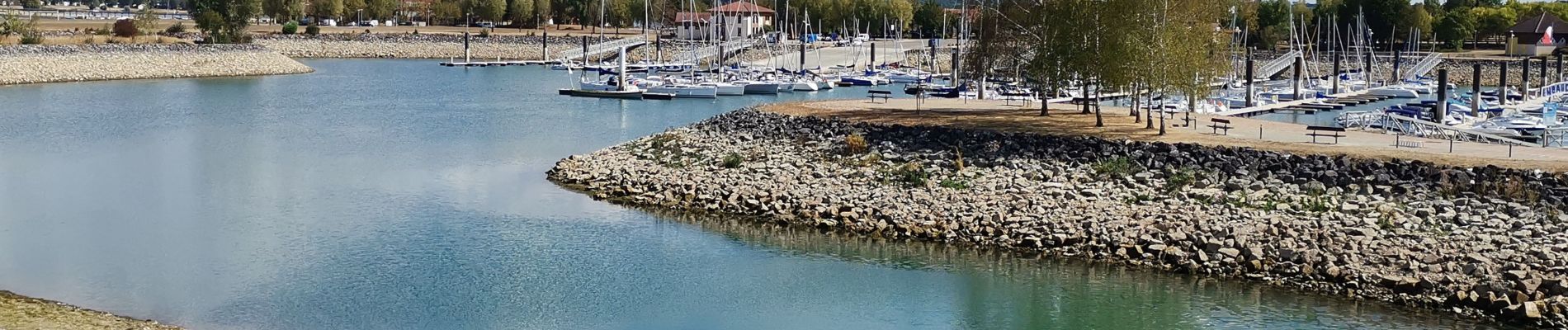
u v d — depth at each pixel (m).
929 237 46.66
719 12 170.50
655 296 39.94
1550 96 117.50
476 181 61.53
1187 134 64.75
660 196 55.06
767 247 46.19
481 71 167.50
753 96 125.25
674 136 72.12
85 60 138.75
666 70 161.62
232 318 36.94
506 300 39.31
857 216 49.47
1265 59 174.88
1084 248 43.97
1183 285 39.72
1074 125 68.94
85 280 40.97
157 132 83.62
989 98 102.12
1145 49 66.44
